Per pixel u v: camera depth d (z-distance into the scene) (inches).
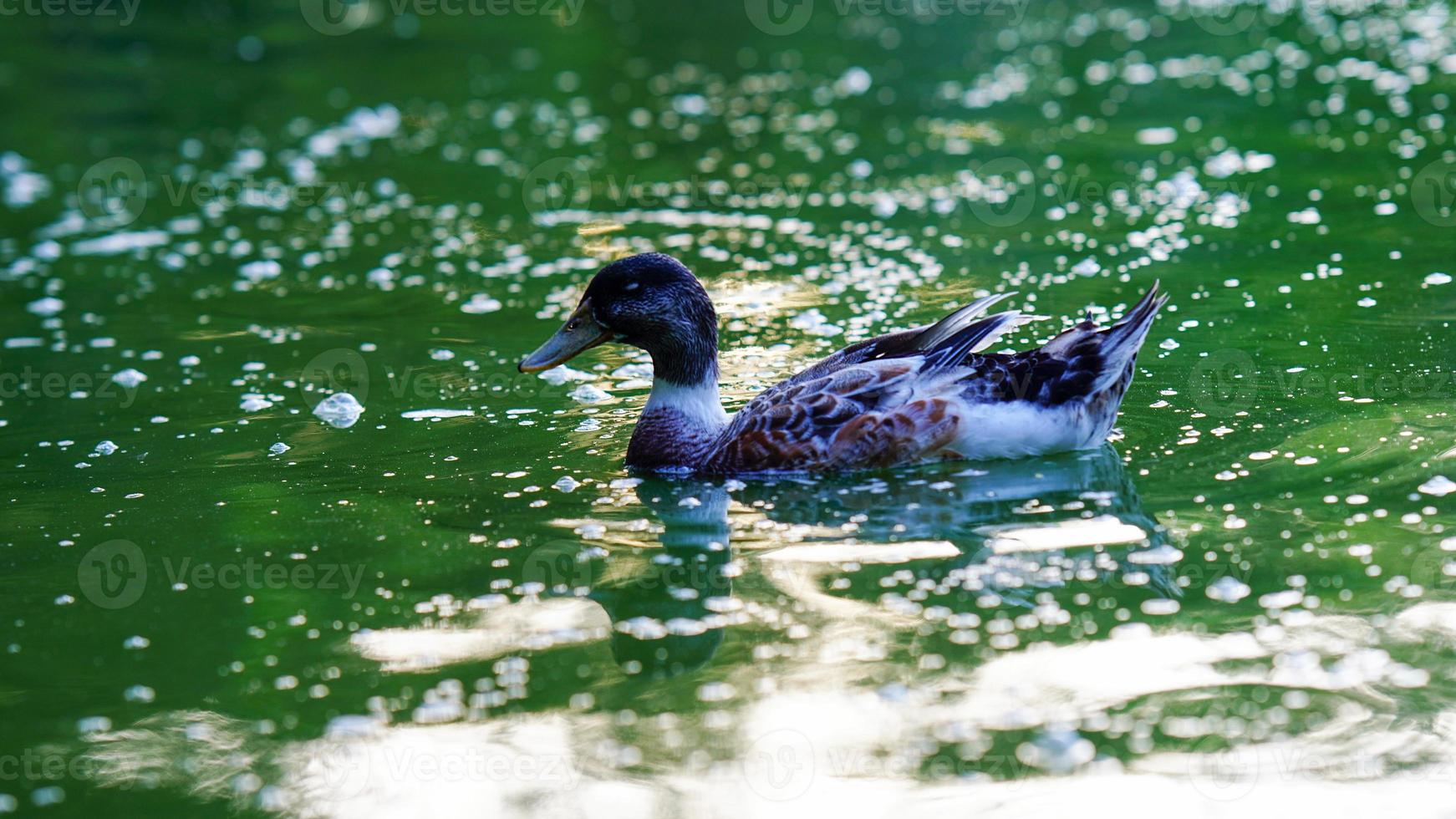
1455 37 1083.3
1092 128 894.4
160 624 350.3
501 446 464.8
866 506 401.4
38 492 437.7
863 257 679.1
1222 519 380.2
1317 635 322.0
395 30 1267.2
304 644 338.0
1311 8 1217.4
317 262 711.7
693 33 1247.5
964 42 1171.9
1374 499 388.2
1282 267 623.8
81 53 1166.3
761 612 345.4
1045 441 424.5
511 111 1002.1
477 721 305.4
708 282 648.4
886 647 326.6
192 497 429.7
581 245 721.6
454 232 752.3
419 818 275.4
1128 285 612.4
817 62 1126.4
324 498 424.5
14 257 729.0
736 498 412.2
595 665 325.1
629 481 429.1
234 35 1238.9
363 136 949.8
